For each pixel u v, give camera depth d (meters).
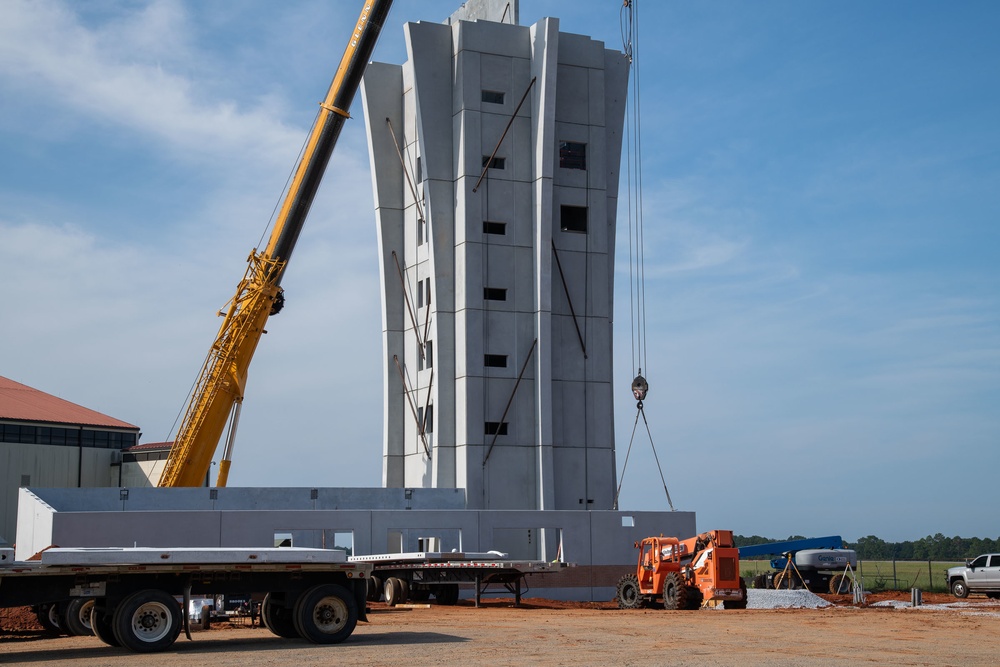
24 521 48.19
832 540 56.28
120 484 76.19
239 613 32.19
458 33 59.12
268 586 25.33
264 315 49.66
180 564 24.22
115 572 23.73
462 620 33.25
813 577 55.44
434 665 20.91
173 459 49.25
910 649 24.66
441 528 49.78
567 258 60.81
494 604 44.31
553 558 52.72
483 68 59.19
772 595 42.34
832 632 28.86
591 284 61.09
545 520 51.47
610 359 61.19
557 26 59.12
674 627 30.27
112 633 24.89
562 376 59.97
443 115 59.41
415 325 60.75
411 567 41.84
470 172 58.22
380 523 48.66
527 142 59.66
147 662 21.55
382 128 62.91
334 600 25.44
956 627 30.69
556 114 61.16
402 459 60.97
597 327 60.97
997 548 196.38
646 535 52.94
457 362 57.88
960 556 199.00
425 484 58.34
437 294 58.12
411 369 60.88
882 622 32.53
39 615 29.38
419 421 59.47
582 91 61.78
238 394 49.34
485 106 59.03
